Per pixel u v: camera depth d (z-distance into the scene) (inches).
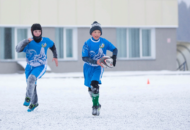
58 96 1047.6
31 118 653.3
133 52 2608.3
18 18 2353.6
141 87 1320.1
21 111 747.4
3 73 2330.2
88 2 2455.7
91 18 2461.9
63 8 2415.1
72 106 824.3
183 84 1433.3
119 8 2514.8
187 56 3034.0
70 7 2426.2
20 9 2356.1
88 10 2456.9
